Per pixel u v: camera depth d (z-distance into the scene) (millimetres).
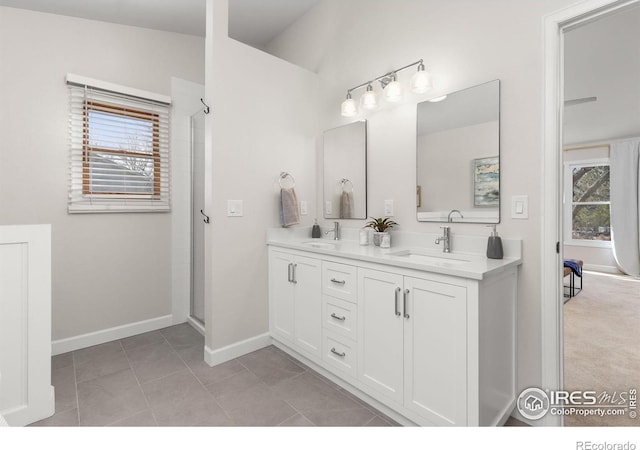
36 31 2365
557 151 1630
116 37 2719
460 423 1432
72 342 2543
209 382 2070
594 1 1480
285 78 2674
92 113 2604
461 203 1977
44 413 1702
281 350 2529
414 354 1599
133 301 2875
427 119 2137
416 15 2211
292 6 3029
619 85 3559
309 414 1758
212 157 2244
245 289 2457
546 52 1630
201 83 3203
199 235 3020
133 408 1803
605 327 3072
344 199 2707
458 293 1426
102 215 2691
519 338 1737
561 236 1659
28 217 2352
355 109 2467
